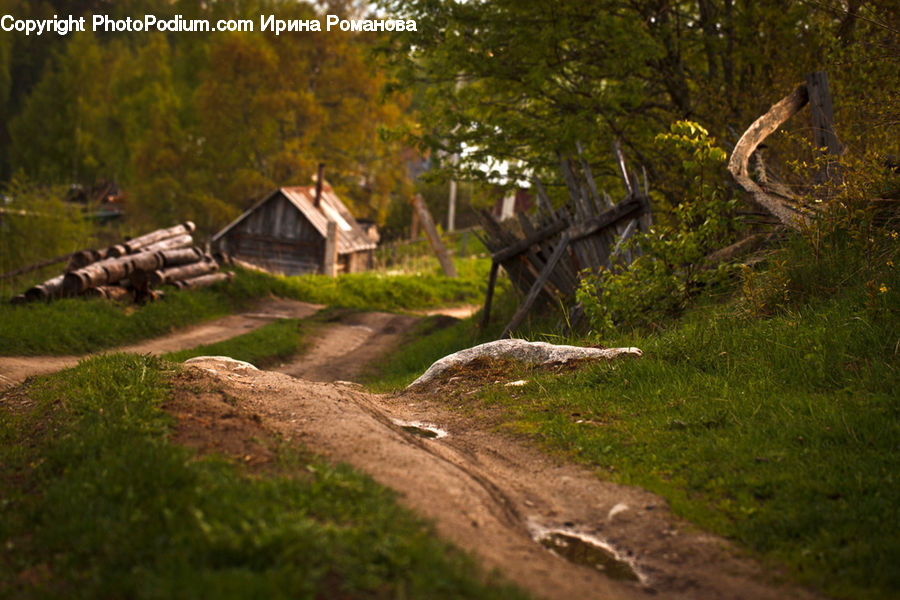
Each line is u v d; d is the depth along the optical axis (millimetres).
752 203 8555
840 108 9664
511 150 14758
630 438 4871
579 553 3482
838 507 3629
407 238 51250
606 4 12609
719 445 4523
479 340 12156
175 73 56812
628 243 8688
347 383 8484
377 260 37219
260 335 14195
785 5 12516
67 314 13109
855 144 9141
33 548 3400
